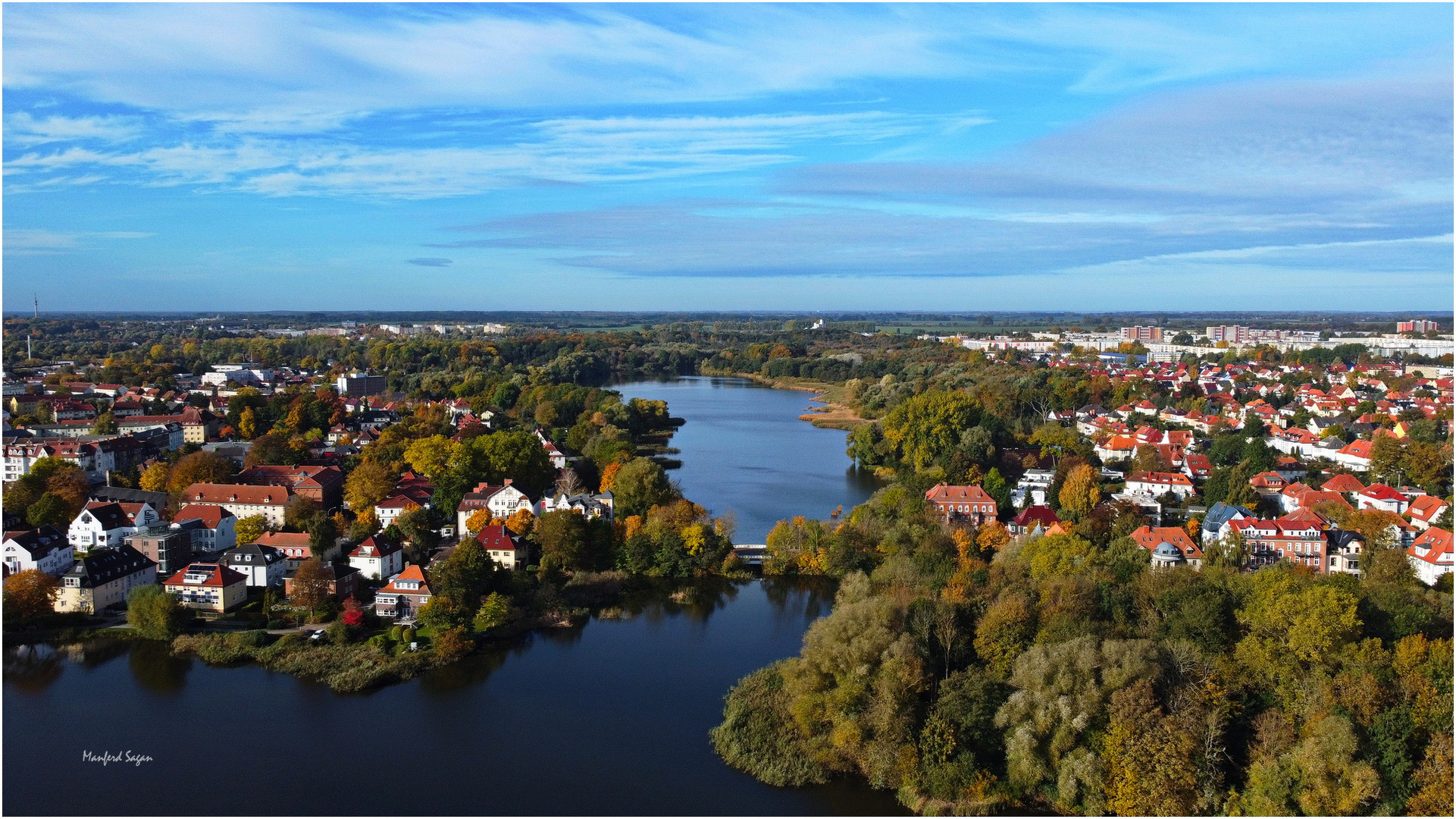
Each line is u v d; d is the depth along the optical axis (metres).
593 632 177.25
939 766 121.31
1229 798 112.88
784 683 142.88
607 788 123.31
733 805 120.12
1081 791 117.00
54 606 176.75
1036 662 125.38
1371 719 113.44
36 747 131.88
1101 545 198.00
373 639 165.50
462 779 125.06
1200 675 123.50
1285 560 181.25
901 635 136.00
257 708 144.50
